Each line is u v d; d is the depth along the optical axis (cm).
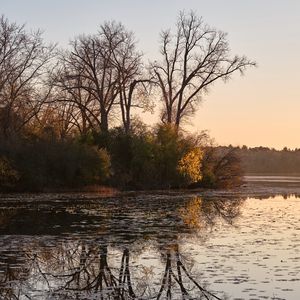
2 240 2059
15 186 4678
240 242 2027
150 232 2309
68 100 5831
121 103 6031
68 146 5009
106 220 2747
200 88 6275
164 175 5766
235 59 6244
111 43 5950
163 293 1315
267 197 4806
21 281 1435
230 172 6562
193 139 6116
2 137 4759
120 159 5628
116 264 1642
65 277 1483
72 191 4922
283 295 1261
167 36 6225
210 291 1307
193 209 3444
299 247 1902
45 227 2450
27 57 5472
